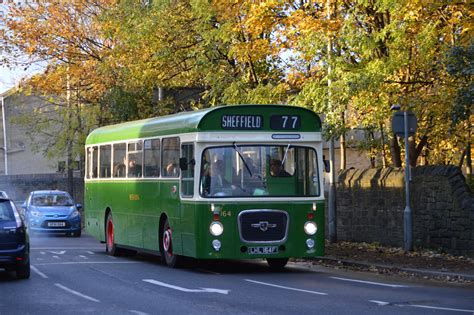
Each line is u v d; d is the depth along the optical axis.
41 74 38.53
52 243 29.78
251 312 11.69
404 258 19.78
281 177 17.84
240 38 26.28
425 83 21.72
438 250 20.72
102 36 34.53
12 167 69.06
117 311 11.88
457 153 31.00
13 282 15.95
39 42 37.56
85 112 39.44
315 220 17.91
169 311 11.84
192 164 17.84
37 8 37.81
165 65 31.73
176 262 19.19
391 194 22.94
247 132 17.83
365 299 13.19
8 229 16.00
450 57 18.36
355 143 33.97
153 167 20.23
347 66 21.33
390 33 20.59
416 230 21.73
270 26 23.59
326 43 21.47
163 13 30.16
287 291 14.39
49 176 54.28
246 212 17.50
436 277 16.88
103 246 28.06
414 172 21.80
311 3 22.56
